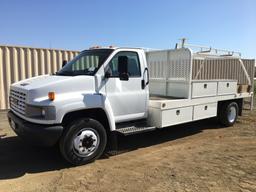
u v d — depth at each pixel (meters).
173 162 5.12
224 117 8.14
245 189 3.98
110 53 5.36
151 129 5.80
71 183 4.18
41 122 4.50
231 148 6.05
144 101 5.90
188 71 6.67
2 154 5.52
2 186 4.09
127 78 5.21
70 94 4.75
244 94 8.63
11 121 5.34
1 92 9.53
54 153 5.59
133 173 4.57
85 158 4.91
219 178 4.36
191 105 6.70
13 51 9.70
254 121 9.20
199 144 6.41
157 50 7.58
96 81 5.07
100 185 4.11
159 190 3.94
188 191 3.91
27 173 4.59
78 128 4.77
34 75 10.21
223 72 9.30
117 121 5.46
